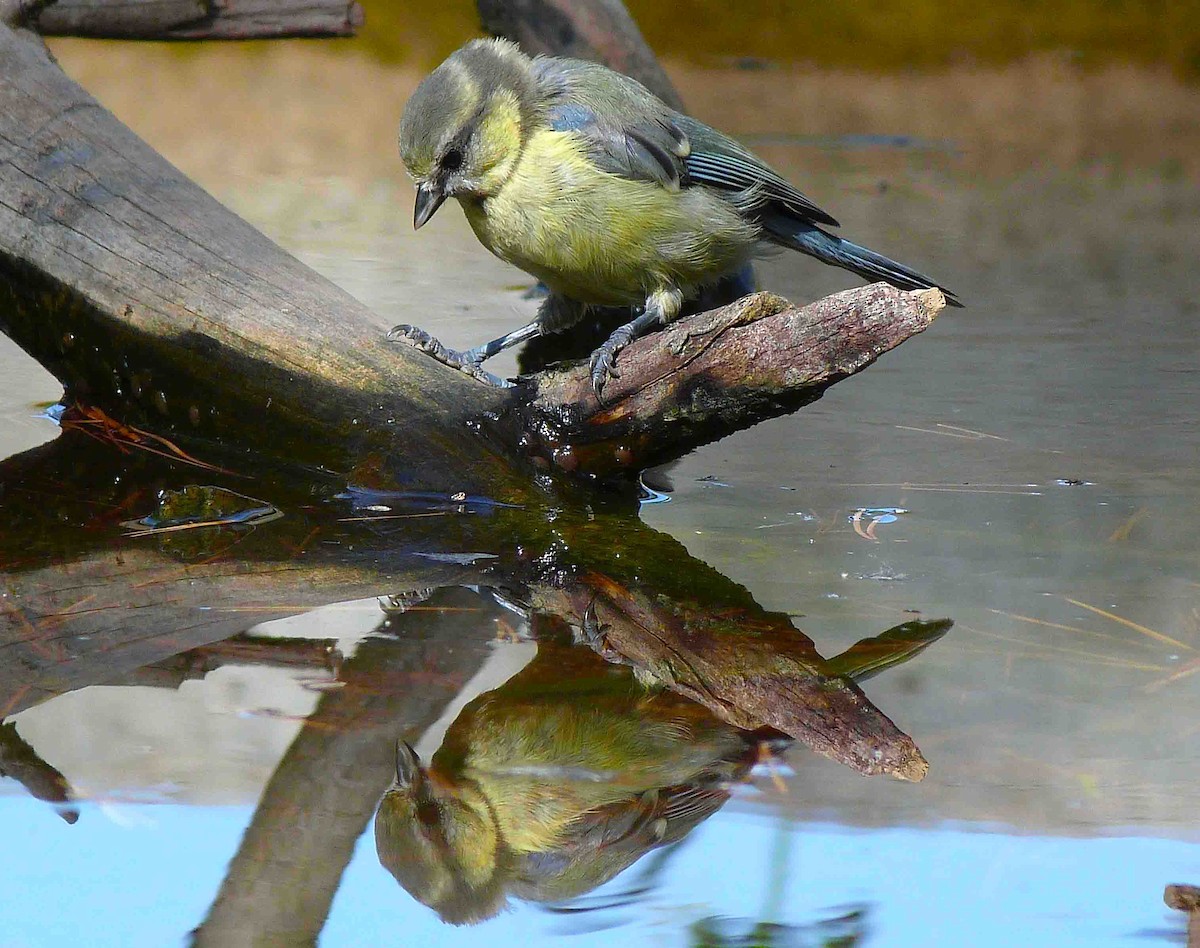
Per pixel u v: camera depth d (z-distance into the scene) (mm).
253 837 4109
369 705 4980
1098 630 5648
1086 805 4176
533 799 4375
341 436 8070
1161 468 8086
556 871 3990
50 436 8758
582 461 7734
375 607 6137
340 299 8398
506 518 7629
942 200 16875
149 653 5504
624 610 6082
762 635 5711
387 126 21328
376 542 7160
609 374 7359
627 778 4445
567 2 13703
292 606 6145
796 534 7113
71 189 8289
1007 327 11516
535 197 8008
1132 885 3844
